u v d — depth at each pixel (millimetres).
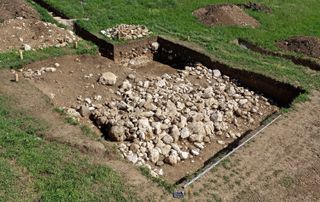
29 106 15602
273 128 15453
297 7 29672
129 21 25062
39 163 12305
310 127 15664
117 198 11508
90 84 18531
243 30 25172
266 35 24531
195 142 15383
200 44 22469
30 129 14125
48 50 20531
